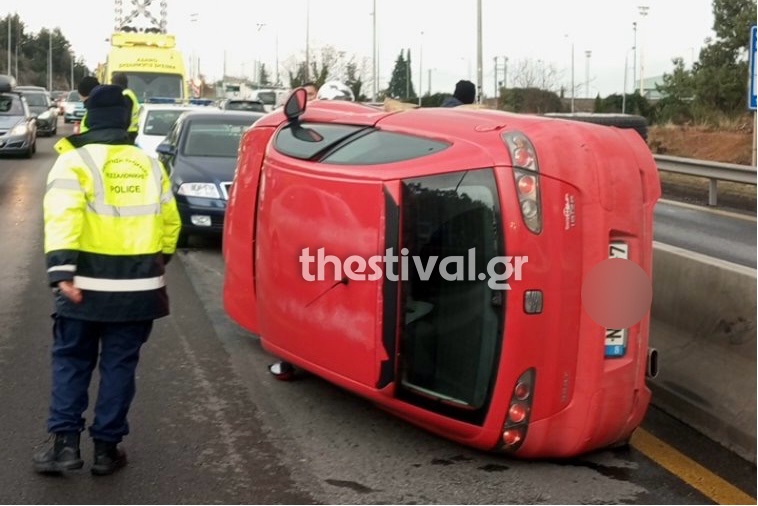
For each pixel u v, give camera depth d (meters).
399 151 5.07
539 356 4.64
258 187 6.39
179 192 11.58
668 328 6.13
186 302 8.77
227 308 6.82
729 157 28.41
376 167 5.04
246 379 6.45
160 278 4.78
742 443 5.23
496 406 4.66
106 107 4.76
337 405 5.95
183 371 6.61
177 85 27.55
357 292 5.05
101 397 4.74
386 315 4.93
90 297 4.60
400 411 5.13
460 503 4.55
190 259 11.16
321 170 5.33
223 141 12.73
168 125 17.36
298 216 5.50
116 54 27.48
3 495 4.51
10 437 5.25
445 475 4.89
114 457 4.83
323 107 6.09
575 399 4.76
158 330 7.70
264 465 4.98
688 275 5.96
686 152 30.44
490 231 4.61
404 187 4.88
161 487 4.67
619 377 4.83
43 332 7.52
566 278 4.63
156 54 27.64
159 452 5.13
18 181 19.27
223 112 13.42
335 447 5.25
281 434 5.44
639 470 5.01
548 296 4.60
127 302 4.64
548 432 4.77
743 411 5.29
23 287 9.21
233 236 6.70
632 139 4.99
